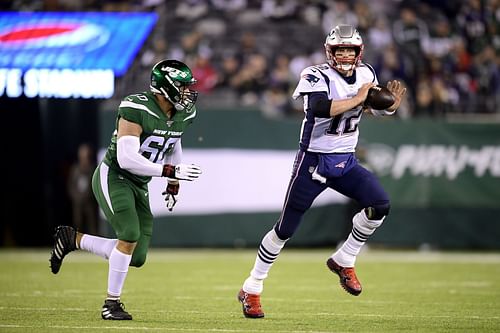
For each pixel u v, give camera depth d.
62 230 23.53
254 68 55.84
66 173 55.66
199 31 61.38
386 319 23.30
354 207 48.62
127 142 21.69
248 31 61.47
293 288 31.91
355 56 22.23
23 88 47.88
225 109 49.03
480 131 49.59
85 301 27.06
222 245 49.28
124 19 51.91
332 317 23.69
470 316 24.06
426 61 57.41
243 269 39.00
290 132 49.25
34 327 21.05
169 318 23.09
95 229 52.81
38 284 32.47
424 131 49.66
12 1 55.97
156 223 48.47
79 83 47.69
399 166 49.59
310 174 22.50
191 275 36.41
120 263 22.34
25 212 55.25
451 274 37.47
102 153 47.72
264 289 31.56
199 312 24.58
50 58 48.34
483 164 49.56
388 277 36.12
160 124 22.22
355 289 23.44
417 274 37.44
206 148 48.91
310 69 22.39
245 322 22.39
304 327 21.52
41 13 52.66
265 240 23.05
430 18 61.09
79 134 55.94
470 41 59.31
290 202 22.70
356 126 22.61
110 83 47.47
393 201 49.69
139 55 50.97
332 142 22.39
